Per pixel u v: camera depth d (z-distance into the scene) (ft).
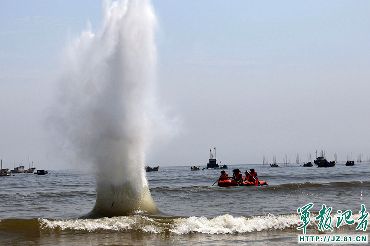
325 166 650.02
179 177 332.19
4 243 54.49
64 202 114.11
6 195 135.23
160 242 54.85
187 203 107.45
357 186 146.10
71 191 150.51
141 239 56.59
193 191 138.82
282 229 63.16
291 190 139.23
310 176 288.10
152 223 63.52
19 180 353.92
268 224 64.59
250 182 156.25
